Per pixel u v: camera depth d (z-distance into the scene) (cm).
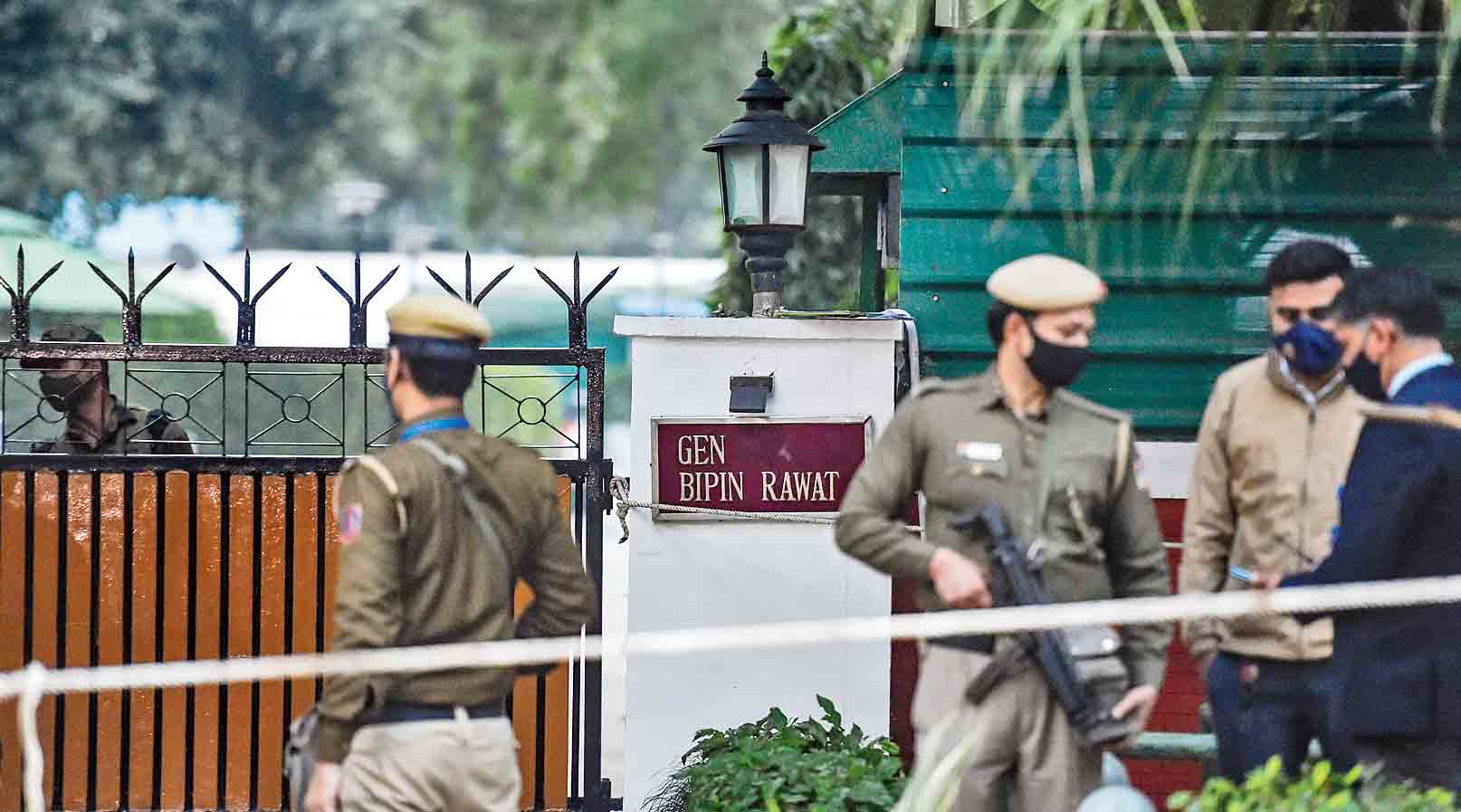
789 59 2819
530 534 1393
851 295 3014
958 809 1278
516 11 10519
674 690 1845
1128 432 1311
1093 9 1241
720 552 1845
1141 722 1280
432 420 1360
